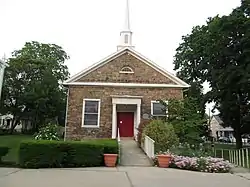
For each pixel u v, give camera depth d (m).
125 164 15.09
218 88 29.05
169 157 14.66
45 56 49.34
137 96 22.50
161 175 11.46
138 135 20.28
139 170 12.98
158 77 22.92
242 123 30.75
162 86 22.69
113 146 15.16
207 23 31.80
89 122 22.08
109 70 22.89
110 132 21.91
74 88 22.55
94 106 22.38
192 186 9.01
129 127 23.38
